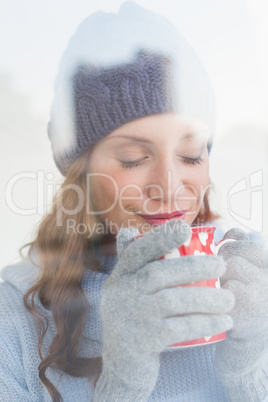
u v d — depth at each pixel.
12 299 0.67
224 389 0.58
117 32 0.53
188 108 0.55
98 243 0.67
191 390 0.61
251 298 0.46
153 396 0.60
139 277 0.42
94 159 0.59
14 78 0.67
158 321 0.40
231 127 0.77
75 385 0.62
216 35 0.71
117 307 0.43
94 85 0.54
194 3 0.68
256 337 0.49
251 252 0.49
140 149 0.57
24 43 0.66
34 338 0.64
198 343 0.43
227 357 0.52
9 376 0.63
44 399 0.62
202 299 0.39
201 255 0.42
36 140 0.70
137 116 0.54
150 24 0.54
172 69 0.53
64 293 0.64
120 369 0.45
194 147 0.58
